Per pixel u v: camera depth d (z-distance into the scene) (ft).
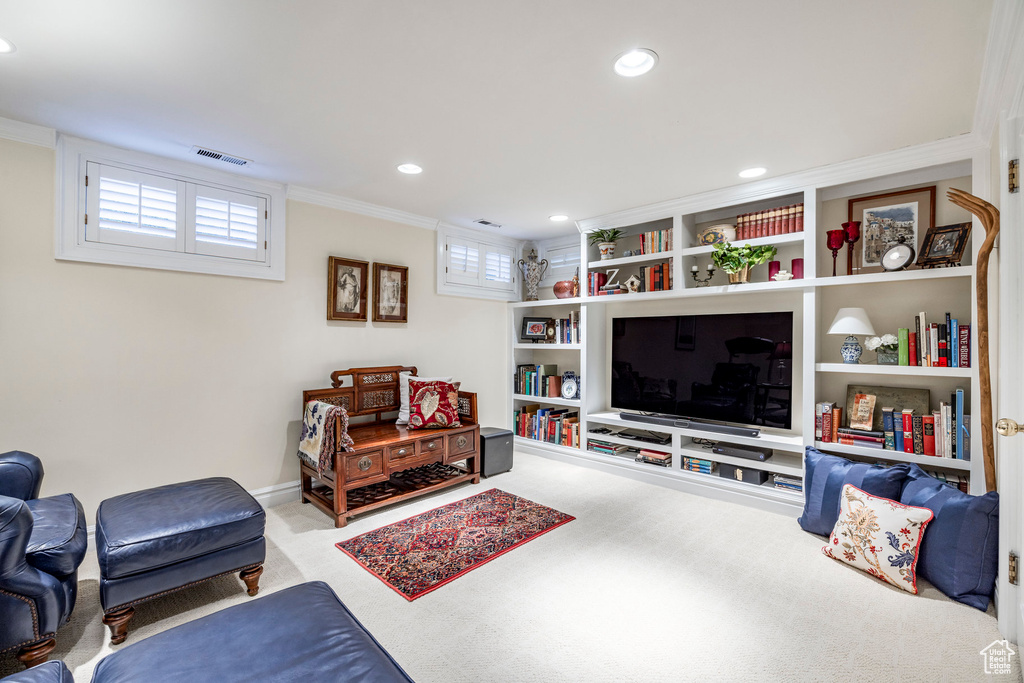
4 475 6.71
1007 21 4.77
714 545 8.88
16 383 7.91
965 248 8.76
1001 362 6.18
